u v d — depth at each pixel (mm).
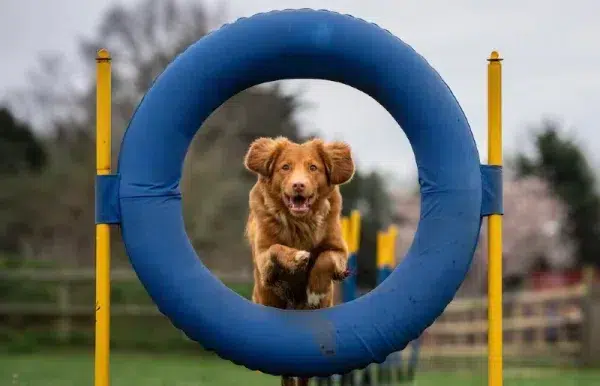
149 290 7555
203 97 7660
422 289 7543
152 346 24203
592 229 39781
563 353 22953
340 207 8164
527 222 39531
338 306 7629
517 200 40156
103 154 7688
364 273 32312
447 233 7578
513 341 25828
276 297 8234
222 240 29266
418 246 7629
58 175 31656
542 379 17891
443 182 7605
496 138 7840
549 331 25500
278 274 7918
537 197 40062
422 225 7652
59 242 31688
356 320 7504
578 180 40562
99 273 7660
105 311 7652
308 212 7867
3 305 24953
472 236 7617
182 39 32312
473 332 26094
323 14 7742
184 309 7480
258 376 16812
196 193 29672
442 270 7559
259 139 8070
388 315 7508
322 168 7918
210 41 7703
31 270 27484
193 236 29062
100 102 7703
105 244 7648
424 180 7660
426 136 7645
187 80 7645
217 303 7488
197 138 31344
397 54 7684
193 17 32625
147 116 7629
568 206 40000
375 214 33156
